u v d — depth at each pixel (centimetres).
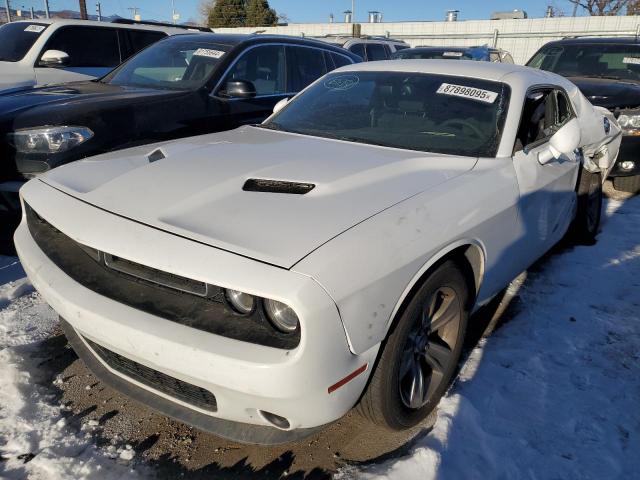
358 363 192
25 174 387
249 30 3033
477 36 2581
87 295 208
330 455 232
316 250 186
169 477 219
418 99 333
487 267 269
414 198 229
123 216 214
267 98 532
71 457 223
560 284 392
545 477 222
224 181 236
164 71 516
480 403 261
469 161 281
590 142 411
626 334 327
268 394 178
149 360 192
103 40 740
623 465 229
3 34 715
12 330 310
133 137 421
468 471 220
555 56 794
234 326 185
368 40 1135
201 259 186
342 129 333
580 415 257
